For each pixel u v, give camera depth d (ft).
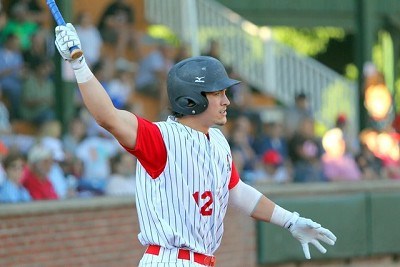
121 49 131.44
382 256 110.11
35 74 116.98
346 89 153.28
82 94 42.24
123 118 43.60
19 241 79.25
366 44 151.53
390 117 147.23
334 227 105.29
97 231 86.89
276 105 150.61
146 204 45.52
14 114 115.24
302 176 123.85
